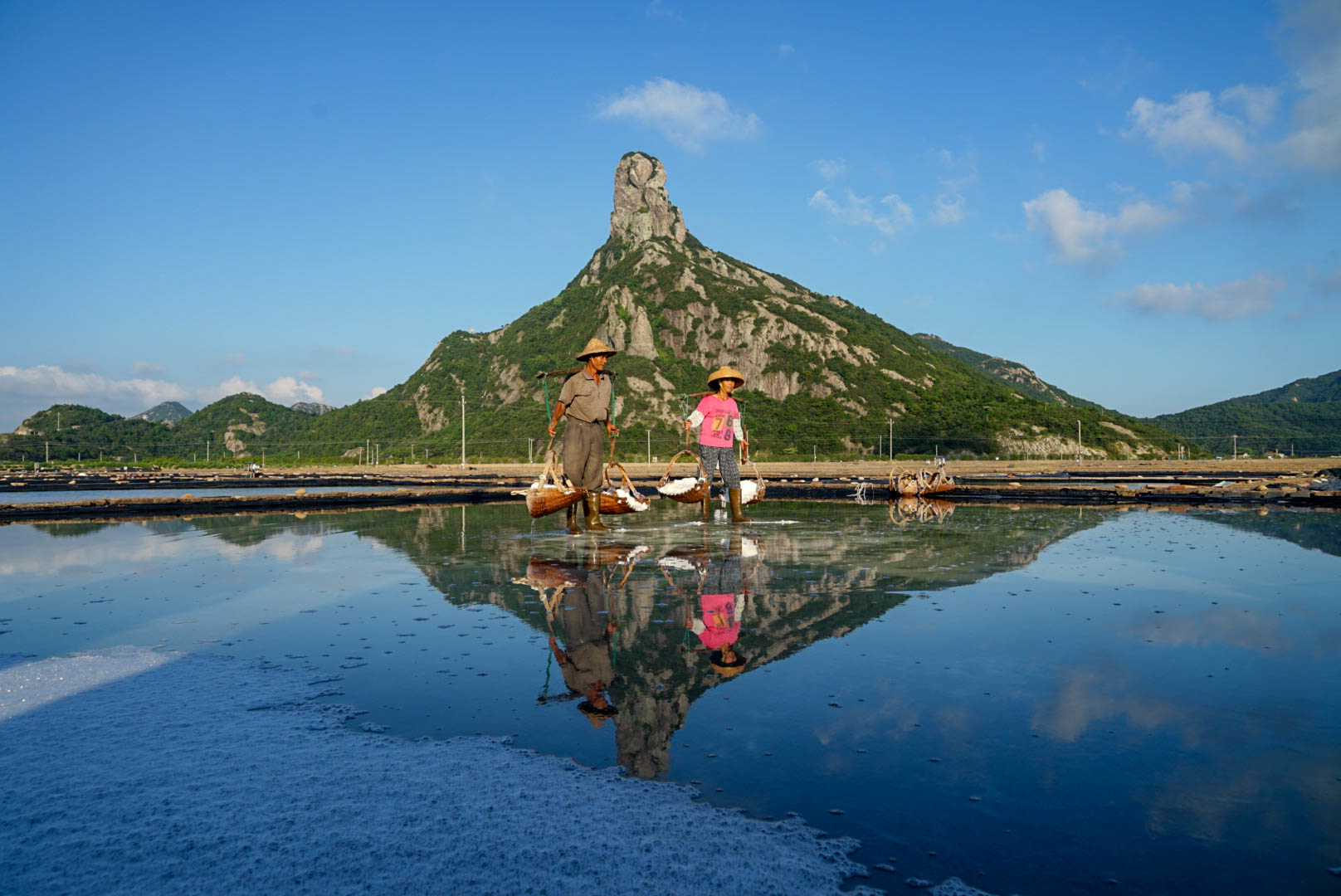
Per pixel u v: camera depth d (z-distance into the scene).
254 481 37.34
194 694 3.62
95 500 18.14
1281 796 2.44
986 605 5.51
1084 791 2.49
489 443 134.12
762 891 1.94
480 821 2.33
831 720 3.16
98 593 6.24
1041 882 1.98
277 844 2.19
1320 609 5.33
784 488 25.23
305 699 3.53
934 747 2.86
